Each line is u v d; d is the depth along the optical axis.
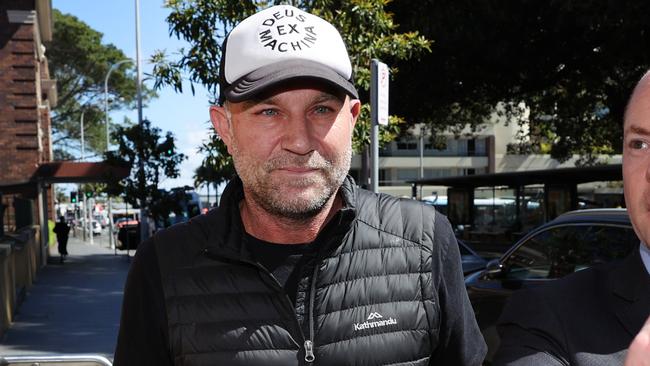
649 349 1.34
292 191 2.00
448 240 2.23
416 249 2.15
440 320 2.13
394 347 2.04
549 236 5.17
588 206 21.86
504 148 62.31
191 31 7.09
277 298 2.03
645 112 1.73
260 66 2.00
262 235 2.14
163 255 2.11
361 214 2.17
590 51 14.71
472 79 16.19
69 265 23.69
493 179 23.38
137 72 25.52
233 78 2.04
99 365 3.16
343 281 2.07
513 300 2.06
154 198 22.70
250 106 2.00
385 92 5.33
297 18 2.06
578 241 4.84
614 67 15.44
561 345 1.87
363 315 2.04
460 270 2.22
